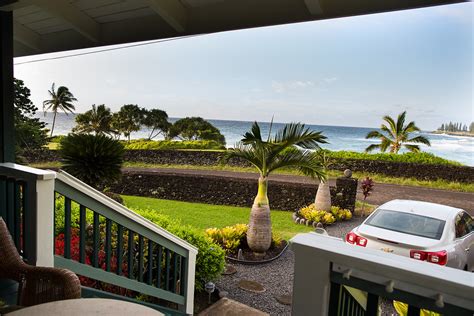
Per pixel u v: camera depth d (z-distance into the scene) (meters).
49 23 3.80
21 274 1.79
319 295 0.98
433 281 0.79
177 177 11.50
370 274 0.90
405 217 4.98
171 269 3.68
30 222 2.08
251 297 4.59
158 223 4.47
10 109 3.23
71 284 1.69
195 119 30.77
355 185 9.30
